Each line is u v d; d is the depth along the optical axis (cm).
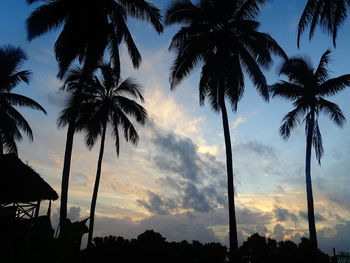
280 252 2091
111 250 2059
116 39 1988
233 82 2147
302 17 1661
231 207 2002
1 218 1180
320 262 2088
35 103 2767
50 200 1490
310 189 2575
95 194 2578
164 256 2070
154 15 2008
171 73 2259
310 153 2675
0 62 2717
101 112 2739
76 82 2600
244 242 2184
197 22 2295
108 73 2650
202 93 2305
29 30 1823
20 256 438
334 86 2564
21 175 1385
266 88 2205
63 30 1795
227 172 2088
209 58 2194
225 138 2147
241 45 2206
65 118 2519
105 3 1905
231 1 2188
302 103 2725
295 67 2739
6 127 2677
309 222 2480
